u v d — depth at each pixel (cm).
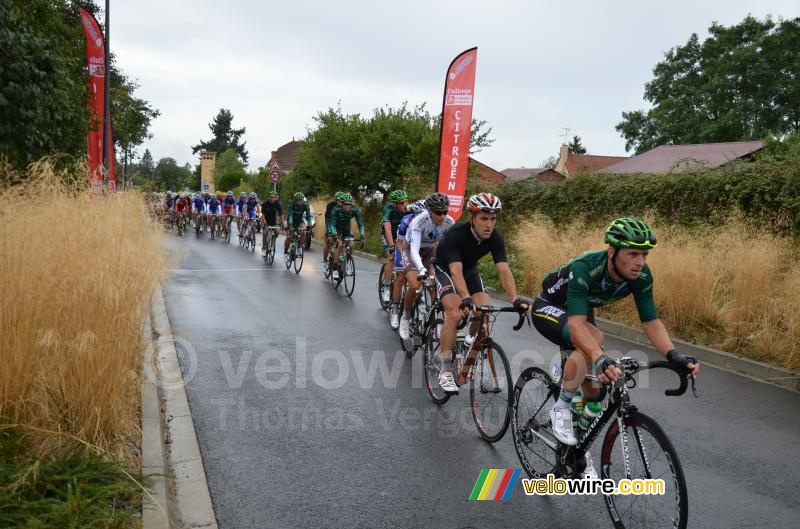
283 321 833
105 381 373
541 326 374
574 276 324
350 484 372
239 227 2052
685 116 3834
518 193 1731
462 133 1281
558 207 1563
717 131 3597
